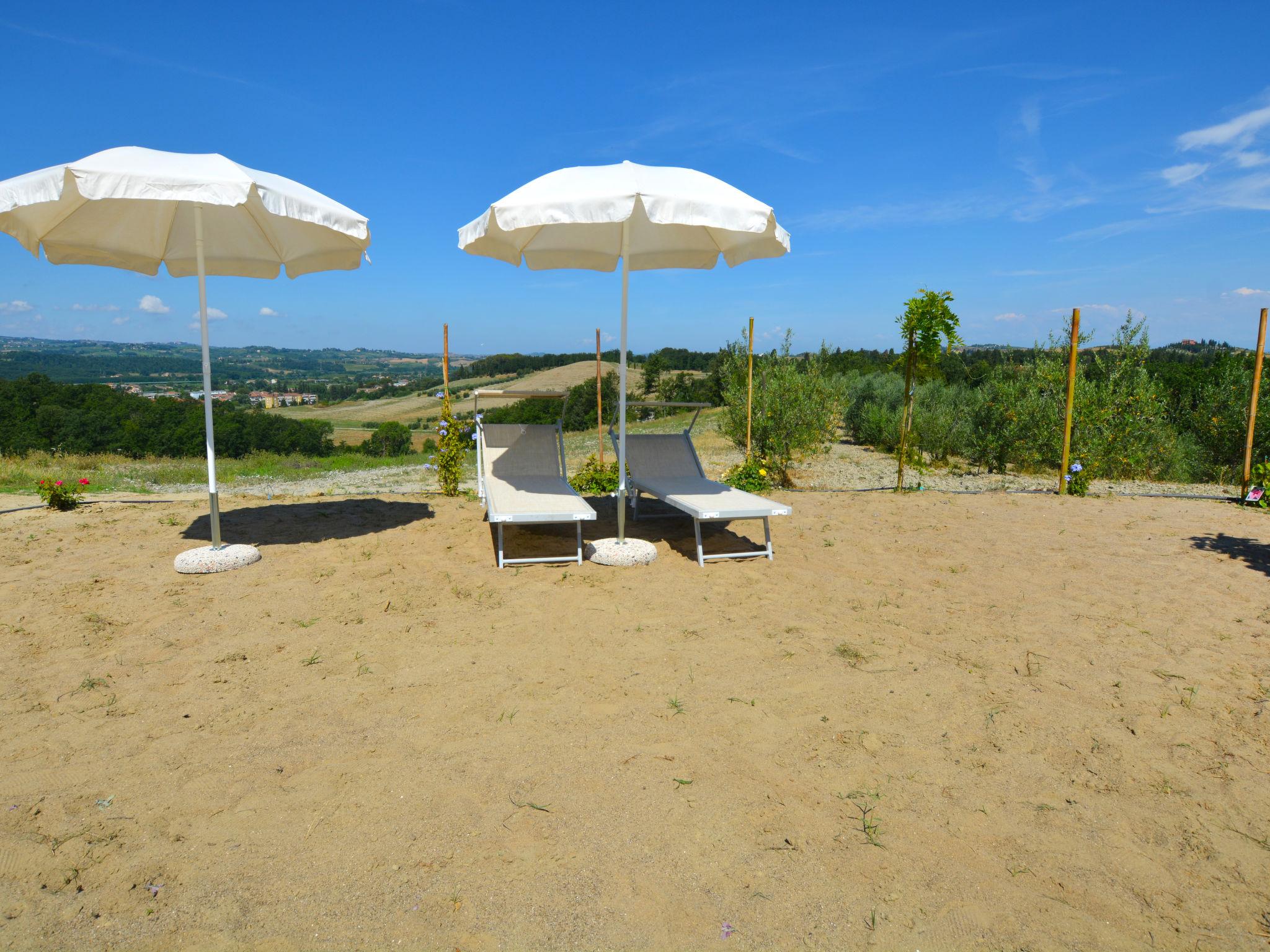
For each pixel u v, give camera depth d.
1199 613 4.09
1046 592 4.45
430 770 2.46
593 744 2.63
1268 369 10.41
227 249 5.71
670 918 1.81
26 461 14.81
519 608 4.08
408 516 6.45
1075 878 1.98
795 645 3.58
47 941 1.72
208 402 4.72
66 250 5.18
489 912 1.83
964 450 12.12
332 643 3.57
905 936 1.77
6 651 3.43
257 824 2.16
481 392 6.18
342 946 1.72
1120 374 10.35
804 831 2.15
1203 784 2.43
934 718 2.85
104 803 2.25
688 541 5.68
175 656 3.40
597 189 4.15
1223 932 1.80
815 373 9.91
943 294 7.88
